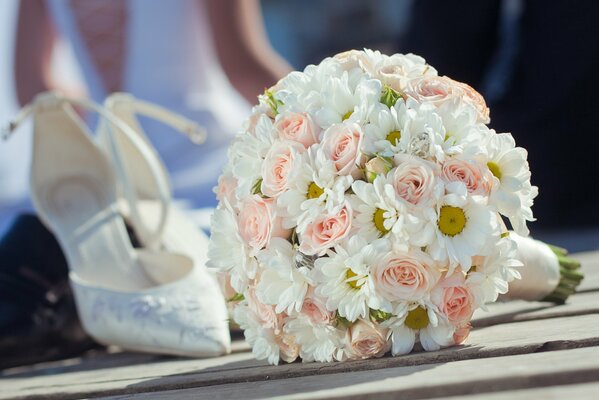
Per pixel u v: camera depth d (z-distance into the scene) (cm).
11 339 216
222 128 325
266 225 142
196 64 330
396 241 134
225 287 157
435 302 138
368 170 135
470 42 359
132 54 328
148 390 155
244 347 196
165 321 190
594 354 120
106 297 197
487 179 136
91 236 226
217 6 320
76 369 205
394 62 152
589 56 365
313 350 147
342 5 977
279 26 988
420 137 135
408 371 129
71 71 390
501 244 139
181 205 313
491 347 136
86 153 238
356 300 137
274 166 142
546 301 183
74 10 329
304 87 148
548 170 377
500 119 381
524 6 372
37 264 226
